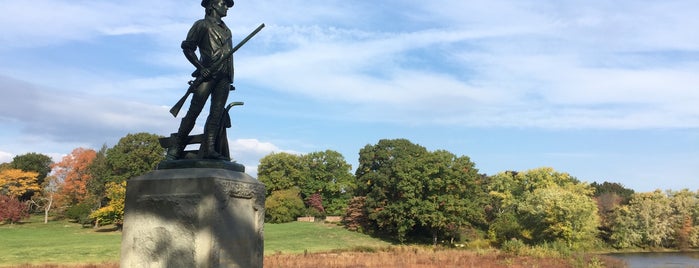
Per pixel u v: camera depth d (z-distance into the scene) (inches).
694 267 1950.1
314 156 4109.3
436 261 1659.7
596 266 1699.1
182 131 326.3
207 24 329.4
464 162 2842.0
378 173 2950.3
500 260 1727.4
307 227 3181.6
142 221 302.4
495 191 3405.5
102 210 2979.8
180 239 289.4
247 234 311.1
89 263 1464.1
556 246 2076.8
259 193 324.8
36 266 1355.8
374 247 2476.6
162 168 318.7
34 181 3713.1
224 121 332.8
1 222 3312.0
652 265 2034.9
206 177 290.8
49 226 3161.9
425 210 2691.9
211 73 322.3
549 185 3245.6
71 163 3508.9
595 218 2726.4
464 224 2783.0
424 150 3284.9
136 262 299.9
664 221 3097.9
